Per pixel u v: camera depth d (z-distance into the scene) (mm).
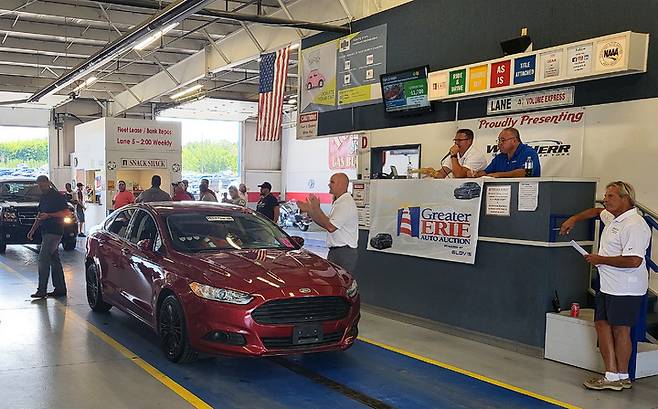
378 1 10250
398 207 7727
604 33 6727
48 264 8578
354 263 6684
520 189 6250
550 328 5926
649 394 5016
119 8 13859
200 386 5027
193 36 16031
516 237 6281
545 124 7418
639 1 6379
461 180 6879
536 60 7047
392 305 7789
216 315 5156
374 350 6242
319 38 11281
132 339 6453
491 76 7621
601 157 6785
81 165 19172
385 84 9484
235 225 6699
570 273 6137
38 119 24312
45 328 6859
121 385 5012
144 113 25500
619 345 5090
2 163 25047
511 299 6328
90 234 7961
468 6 8375
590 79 6750
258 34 13938
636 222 4996
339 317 5449
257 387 5031
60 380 5109
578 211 6180
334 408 4598
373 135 10094
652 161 6285
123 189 14547
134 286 6461
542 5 7406
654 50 6234
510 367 5703
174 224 6418
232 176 29125
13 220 13516
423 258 7348
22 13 13523
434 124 8977
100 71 19109
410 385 5156
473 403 4754
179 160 17266
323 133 11258
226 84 20906
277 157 29344
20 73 19844
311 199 6512
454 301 6949
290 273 5508
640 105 6387
